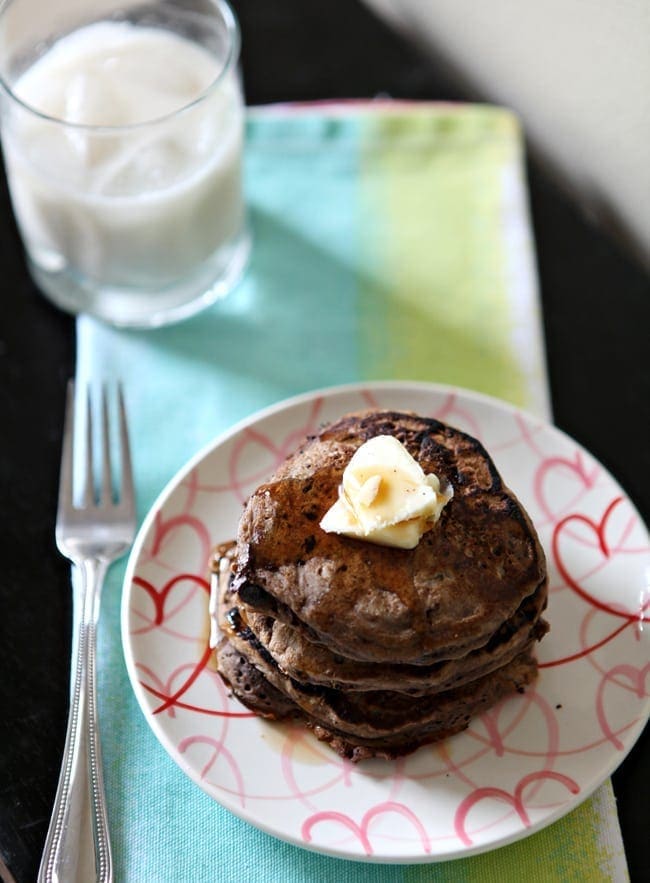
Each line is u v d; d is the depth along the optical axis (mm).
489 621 375
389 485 381
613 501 436
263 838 391
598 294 516
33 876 387
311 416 454
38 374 493
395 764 391
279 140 552
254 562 381
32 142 468
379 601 374
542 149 581
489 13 566
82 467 462
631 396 488
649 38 487
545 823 376
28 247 510
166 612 417
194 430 477
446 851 370
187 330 505
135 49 496
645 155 514
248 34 584
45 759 409
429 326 505
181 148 473
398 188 542
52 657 429
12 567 447
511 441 450
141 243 488
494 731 397
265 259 526
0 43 478
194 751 389
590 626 415
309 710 391
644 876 388
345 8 592
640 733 396
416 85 574
